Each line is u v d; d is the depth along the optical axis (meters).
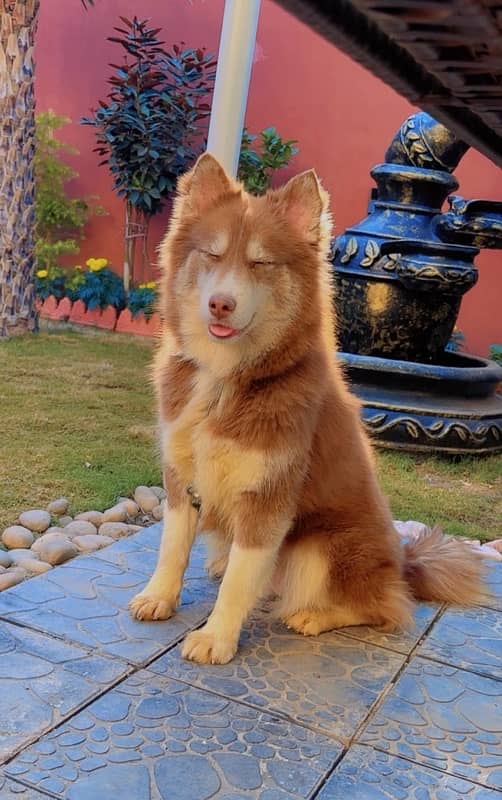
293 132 9.48
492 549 4.29
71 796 2.00
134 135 9.26
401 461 5.94
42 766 2.11
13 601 3.02
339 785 2.15
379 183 6.66
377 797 2.12
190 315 2.74
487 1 0.69
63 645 2.74
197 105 9.62
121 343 9.00
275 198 2.73
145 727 2.33
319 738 2.37
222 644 2.74
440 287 6.07
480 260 8.69
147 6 10.12
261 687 2.62
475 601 3.45
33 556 3.58
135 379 7.36
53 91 10.78
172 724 2.36
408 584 3.36
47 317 10.23
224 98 3.99
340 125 9.23
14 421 5.70
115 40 9.32
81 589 3.18
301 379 2.71
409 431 5.95
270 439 2.64
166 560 3.05
